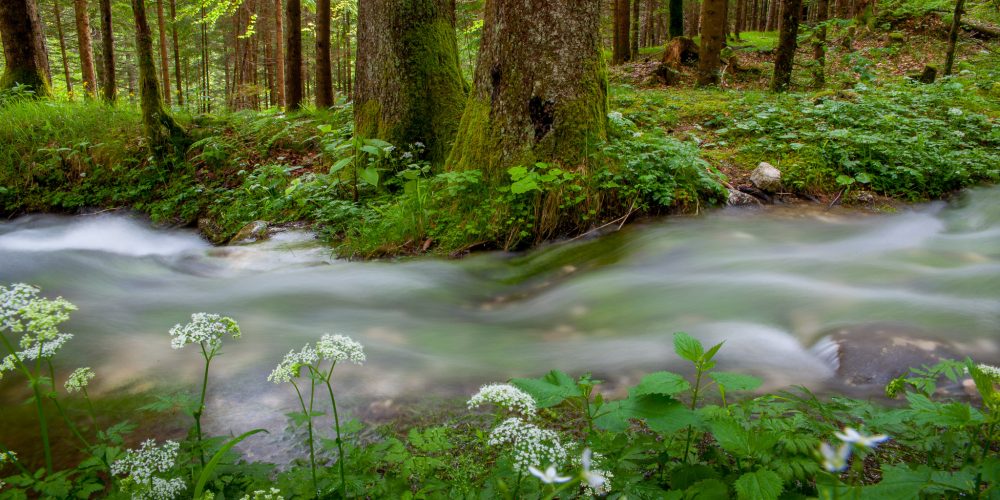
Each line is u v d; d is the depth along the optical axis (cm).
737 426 167
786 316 386
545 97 654
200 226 886
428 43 834
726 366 323
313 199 816
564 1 645
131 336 392
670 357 341
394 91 827
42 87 1337
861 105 927
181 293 529
